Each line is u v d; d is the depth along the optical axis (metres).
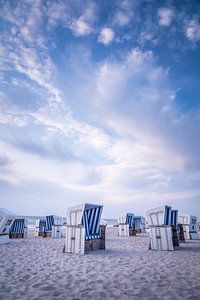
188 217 16.62
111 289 4.18
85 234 9.52
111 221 94.19
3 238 12.75
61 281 4.71
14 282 4.61
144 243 12.98
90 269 5.88
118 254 8.55
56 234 18.67
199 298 3.69
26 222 18.23
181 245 11.77
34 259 7.39
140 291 4.06
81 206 9.21
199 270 5.74
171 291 4.05
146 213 10.57
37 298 3.70
